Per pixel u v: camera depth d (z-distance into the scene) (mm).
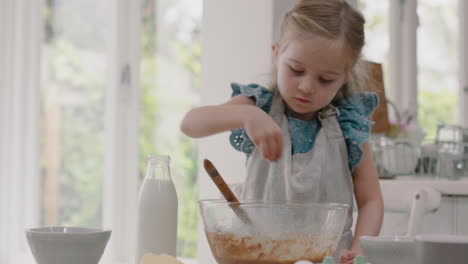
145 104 3061
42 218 3303
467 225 1655
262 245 779
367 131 1259
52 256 798
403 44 2934
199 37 2947
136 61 3066
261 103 1252
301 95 1081
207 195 2406
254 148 1271
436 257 631
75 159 3213
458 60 2934
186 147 2939
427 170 1941
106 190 3072
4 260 3230
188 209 2887
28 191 3312
